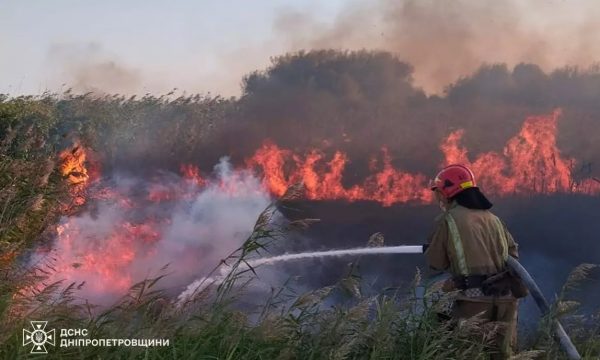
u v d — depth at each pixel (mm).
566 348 4469
